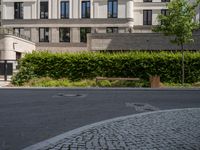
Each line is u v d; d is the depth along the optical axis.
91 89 20.48
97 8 44.88
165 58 23.53
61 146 6.73
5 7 46.62
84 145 6.80
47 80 23.08
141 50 32.75
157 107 12.60
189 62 23.55
